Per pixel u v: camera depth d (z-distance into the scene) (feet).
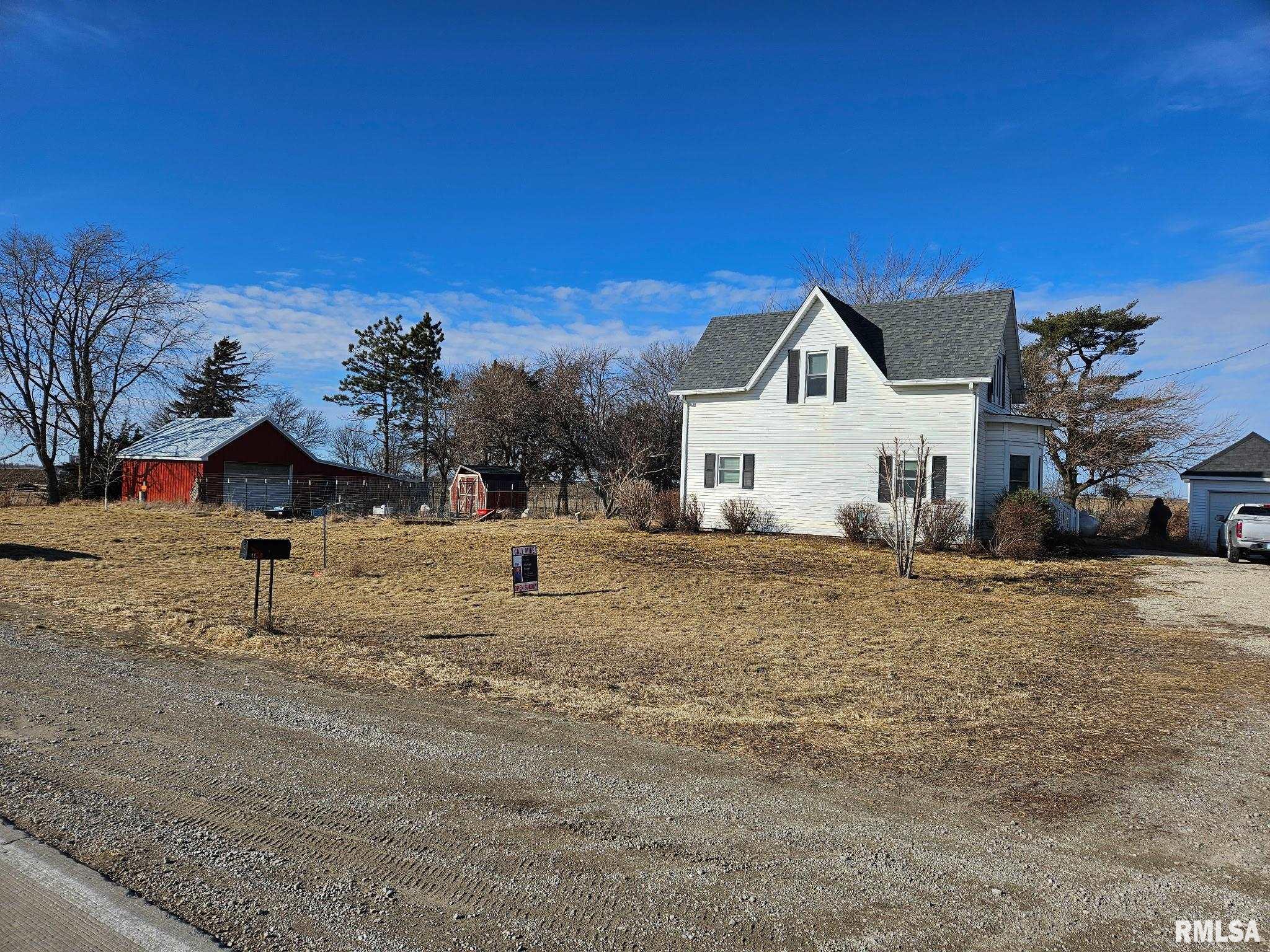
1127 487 109.09
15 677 24.27
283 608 39.06
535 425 144.97
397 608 39.91
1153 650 31.55
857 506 74.64
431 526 91.66
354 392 189.57
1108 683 26.03
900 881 12.37
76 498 131.34
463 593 45.44
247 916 11.15
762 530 82.28
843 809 15.29
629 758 18.22
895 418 75.31
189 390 195.31
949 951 10.43
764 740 19.70
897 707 23.02
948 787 16.57
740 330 91.35
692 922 11.12
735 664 28.60
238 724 20.27
